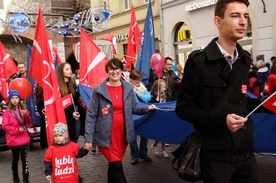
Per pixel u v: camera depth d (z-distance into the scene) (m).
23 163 5.36
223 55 2.32
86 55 6.15
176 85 7.74
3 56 8.71
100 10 16.53
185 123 4.25
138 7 19.38
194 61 2.34
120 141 4.00
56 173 4.23
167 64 7.72
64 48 20.20
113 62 3.94
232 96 2.31
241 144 2.35
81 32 6.21
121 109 3.99
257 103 2.51
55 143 4.29
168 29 17.55
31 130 7.66
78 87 5.55
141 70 7.74
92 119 3.95
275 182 4.86
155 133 4.83
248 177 2.44
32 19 18.62
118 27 21.50
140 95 6.11
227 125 2.15
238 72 2.33
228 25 2.27
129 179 5.38
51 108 4.83
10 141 5.29
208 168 2.37
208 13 14.98
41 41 4.89
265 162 5.88
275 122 3.68
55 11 21.58
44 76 4.86
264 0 12.40
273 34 12.18
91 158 6.86
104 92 3.92
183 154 2.50
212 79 2.31
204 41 15.38
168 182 5.17
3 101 7.78
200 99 2.37
